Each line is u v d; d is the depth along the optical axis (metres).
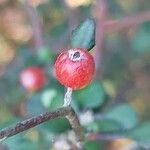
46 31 0.30
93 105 0.18
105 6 0.24
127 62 0.33
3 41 0.35
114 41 0.33
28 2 0.25
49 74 0.22
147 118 0.32
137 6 0.34
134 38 0.33
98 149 0.18
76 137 0.14
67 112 0.12
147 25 0.31
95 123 0.17
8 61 0.34
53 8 0.31
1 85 0.28
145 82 0.32
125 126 0.17
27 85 0.22
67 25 0.30
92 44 0.13
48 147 0.18
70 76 0.12
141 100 0.32
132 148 0.20
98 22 0.24
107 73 0.31
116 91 0.29
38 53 0.23
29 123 0.11
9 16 0.34
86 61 0.12
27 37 0.34
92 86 0.18
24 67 0.25
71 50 0.12
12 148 0.18
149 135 0.17
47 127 0.17
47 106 0.18
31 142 0.18
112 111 0.18
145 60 0.33
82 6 0.28
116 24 0.25
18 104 0.28
